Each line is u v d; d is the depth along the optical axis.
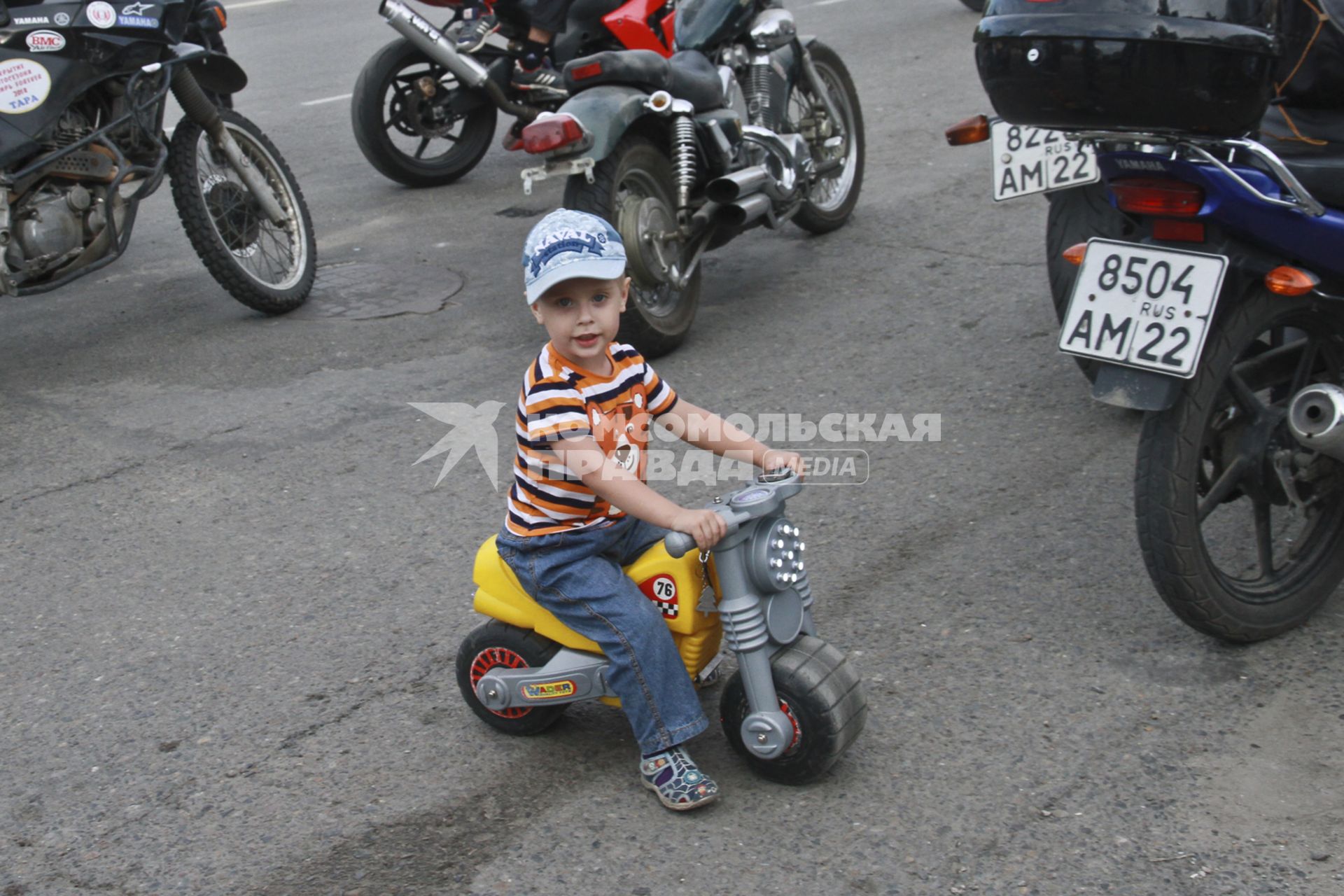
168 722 3.31
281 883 2.73
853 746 3.02
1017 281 5.86
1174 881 2.55
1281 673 3.17
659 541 2.96
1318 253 3.07
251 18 14.87
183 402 5.29
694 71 5.69
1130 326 3.00
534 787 2.97
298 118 10.26
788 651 2.81
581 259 2.59
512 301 6.21
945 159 7.80
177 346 5.93
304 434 4.93
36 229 5.48
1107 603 3.51
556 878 2.68
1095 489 4.09
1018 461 4.31
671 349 5.47
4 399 5.44
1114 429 4.46
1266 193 2.98
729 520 2.60
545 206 7.74
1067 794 2.81
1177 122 2.84
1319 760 2.86
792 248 6.62
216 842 2.87
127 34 5.60
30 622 3.81
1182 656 3.26
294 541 4.16
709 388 5.09
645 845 2.76
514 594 2.98
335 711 3.31
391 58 7.95
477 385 5.27
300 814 2.94
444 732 3.20
